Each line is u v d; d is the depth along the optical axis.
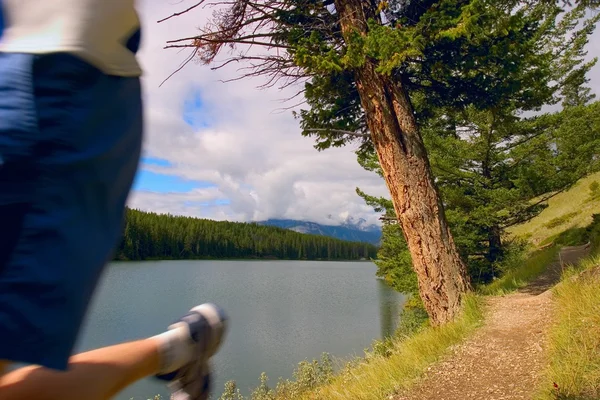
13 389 0.82
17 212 0.70
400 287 18.34
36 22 0.76
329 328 32.91
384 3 7.71
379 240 19.83
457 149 17.44
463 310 7.66
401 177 8.30
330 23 8.55
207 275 84.19
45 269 0.70
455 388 5.41
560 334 5.49
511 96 9.55
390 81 8.42
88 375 0.91
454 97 9.60
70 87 0.75
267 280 82.81
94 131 0.78
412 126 8.41
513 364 5.56
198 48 7.49
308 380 9.01
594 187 29.94
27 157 0.70
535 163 17.67
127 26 0.84
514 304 7.57
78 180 0.75
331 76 8.91
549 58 16.47
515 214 18.36
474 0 6.90
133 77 0.87
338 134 9.76
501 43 8.01
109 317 32.75
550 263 11.68
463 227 17.27
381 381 6.04
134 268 89.44
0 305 0.68
